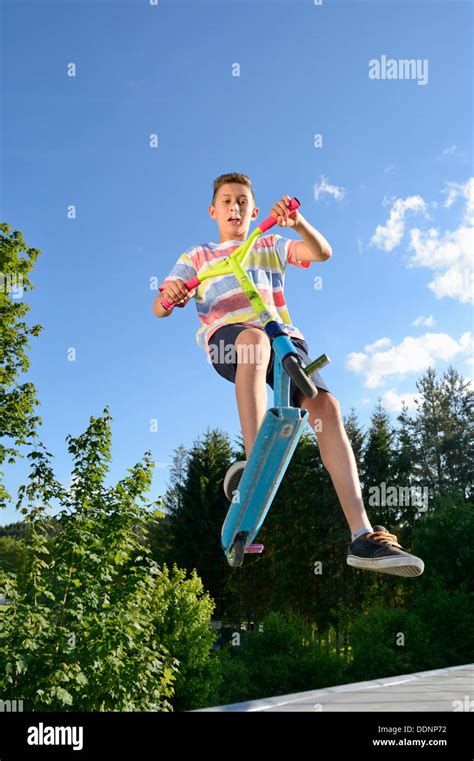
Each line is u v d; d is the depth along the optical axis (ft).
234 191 8.21
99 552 24.85
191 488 107.24
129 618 23.40
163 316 7.82
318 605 87.40
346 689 11.76
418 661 59.16
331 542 89.35
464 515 71.61
